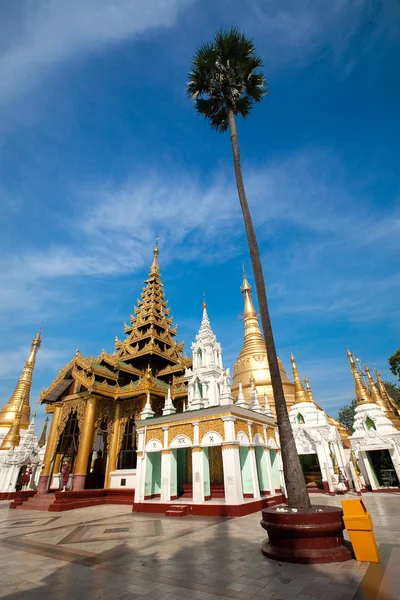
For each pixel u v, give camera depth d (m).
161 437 21.97
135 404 31.98
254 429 22.41
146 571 8.52
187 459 25.52
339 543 9.19
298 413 32.78
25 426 48.44
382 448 27.81
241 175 16.12
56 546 11.92
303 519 9.30
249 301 52.53
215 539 11.96
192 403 23.61
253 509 18.50
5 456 38.34
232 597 6.61
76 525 16.72
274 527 9.46
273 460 25.25
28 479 38.00
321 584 7.02
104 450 35.81
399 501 20.47
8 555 10.70
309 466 33.41
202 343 27.81
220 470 23.41
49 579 8.12
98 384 30.33
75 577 8.23
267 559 9.10
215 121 19.31
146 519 17.80
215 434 19.53
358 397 31.94
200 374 26.55
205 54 17.53
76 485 27.27
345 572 7.66
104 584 7.66
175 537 12.66
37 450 40.28
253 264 14.07
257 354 44.81
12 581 8.02
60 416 33.06
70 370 33.47
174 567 8.77
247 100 18.64
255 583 7.30
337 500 22.34
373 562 8.23
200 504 18.47
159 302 43.34
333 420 41.88
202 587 7.22
